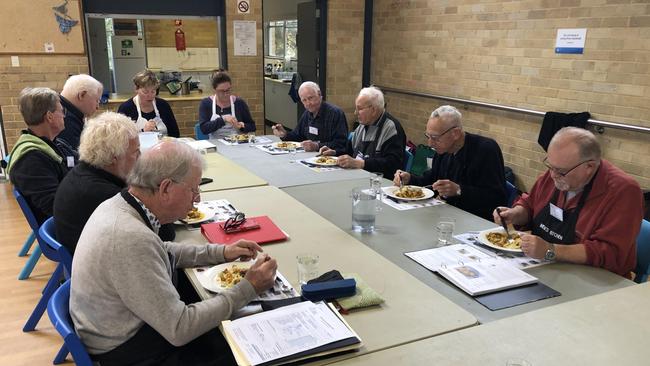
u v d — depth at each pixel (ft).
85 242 4.39
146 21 23.47
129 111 13.51
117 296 4.30
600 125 11.80
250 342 3.98
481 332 4.27
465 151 8.72
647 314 4.59
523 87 13.85
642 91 10.96
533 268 5.65
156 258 4.30
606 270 5.66
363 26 19.98
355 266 5.59
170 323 4.17
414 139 18.60
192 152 4.77
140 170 4.57
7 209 14.39
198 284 5.20
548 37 12.91
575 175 5.88
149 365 4.52
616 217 5.74
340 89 20.34
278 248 6.11
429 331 4.30
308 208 7.70
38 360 7.72
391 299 4.86
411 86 18.33
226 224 6.56
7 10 15.64
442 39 16.52
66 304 4.56
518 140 14.29
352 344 3.97
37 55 16.28
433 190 8.67
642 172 11.22
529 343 4.11
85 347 4.33
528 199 7.16
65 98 10.19
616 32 11.30
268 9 28.07
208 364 4.75
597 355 3.95
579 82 12.30
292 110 24.72
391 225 7.04
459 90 16.11
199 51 25.02
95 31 22.21
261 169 10.29
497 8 14.29
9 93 16.22
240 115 14.52
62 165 8.66
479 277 5.30
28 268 10.32
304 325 4.21
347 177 9.71
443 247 6.16
